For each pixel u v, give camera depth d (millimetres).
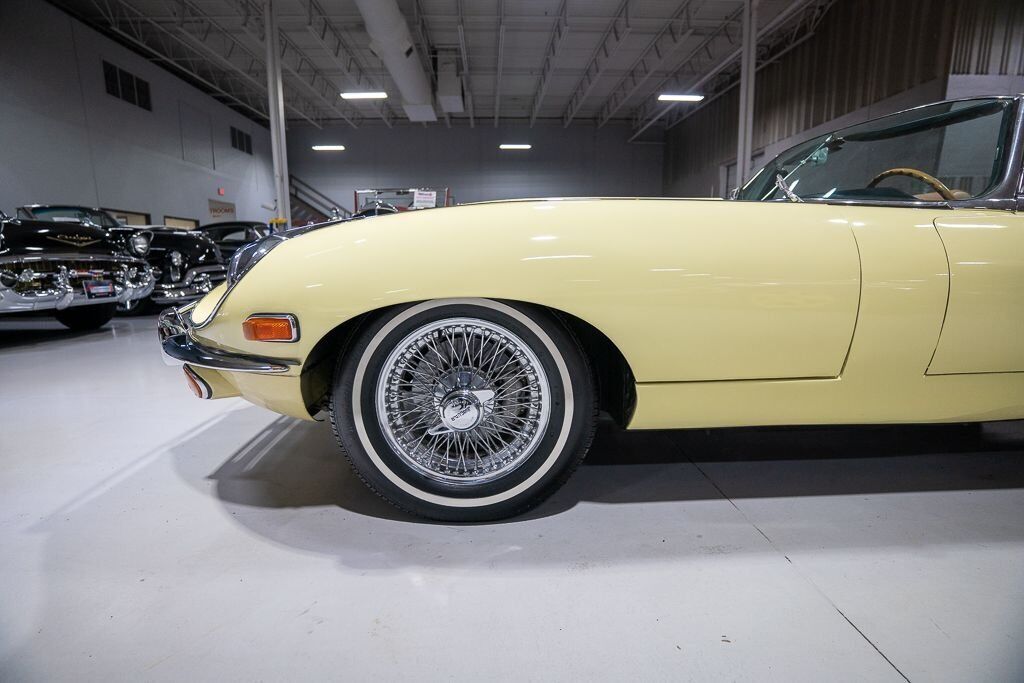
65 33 9250
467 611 940
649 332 1096
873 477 1467
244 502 1368
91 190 9820
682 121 16297
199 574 1058
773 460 1588
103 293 4320
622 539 1165
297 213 17406
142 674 809
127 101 10766
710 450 1669
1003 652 835
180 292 5977
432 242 1089
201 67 12891
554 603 960
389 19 8789
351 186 17500
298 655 843
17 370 3152
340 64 11086
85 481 1511
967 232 1172
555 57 10977
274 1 8258
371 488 1228
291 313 1101
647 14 9945
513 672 805
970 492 1373
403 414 1199
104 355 3666
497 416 1205
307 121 17203
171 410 2262
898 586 1000
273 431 1953
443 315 1130
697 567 1062
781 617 920
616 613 933
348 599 977
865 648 848
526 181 17484
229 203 14539
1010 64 7586
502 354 1192
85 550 1149
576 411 1179
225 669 817
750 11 8219
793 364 1138
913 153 1595
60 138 9164
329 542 1168
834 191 1589
